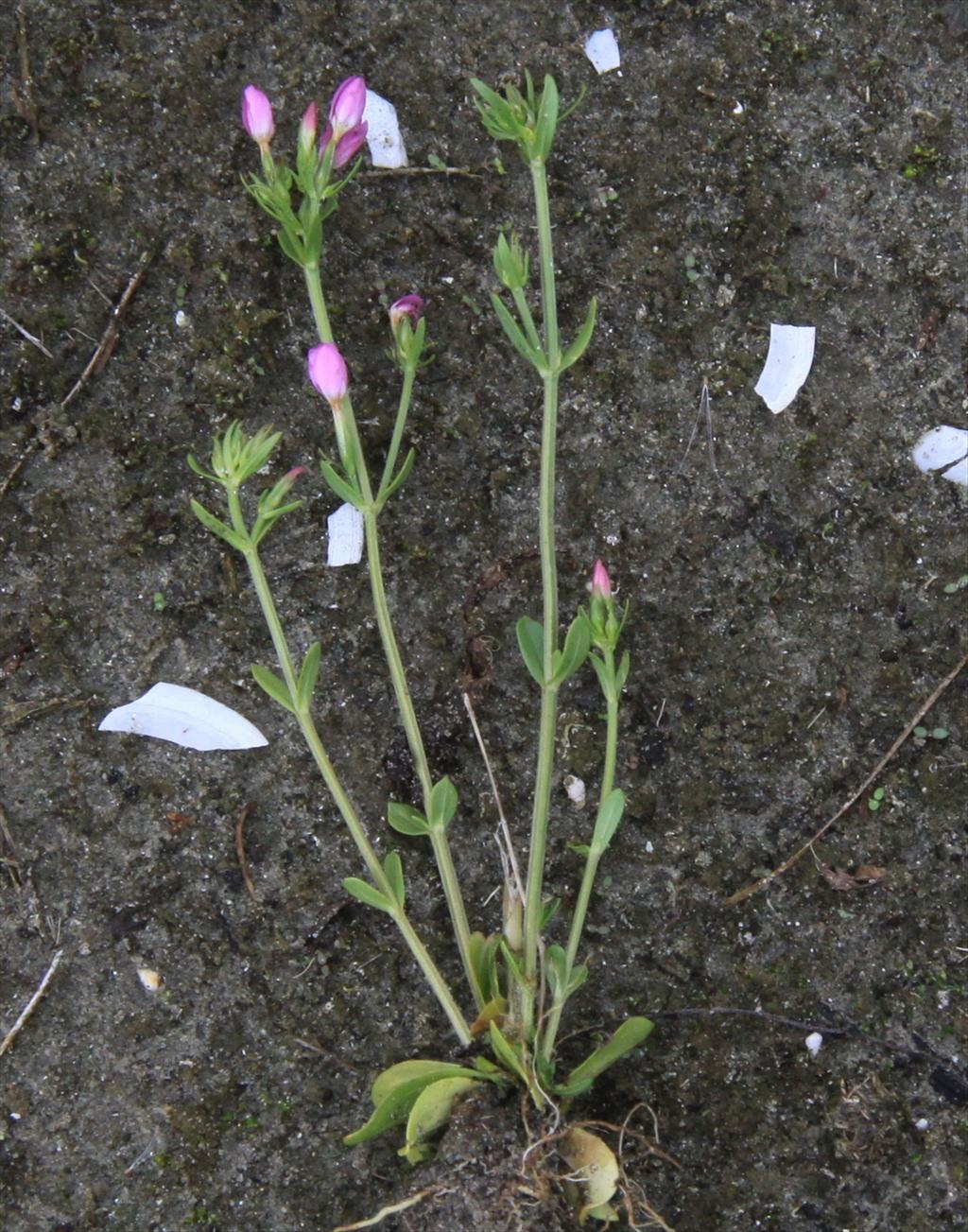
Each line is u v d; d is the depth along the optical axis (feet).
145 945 1.09
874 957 1.10
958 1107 1.09
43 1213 1.07
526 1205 1.02
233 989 1.09
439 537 1.10
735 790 1.10
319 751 1.00
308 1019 1.09
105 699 1.09
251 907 1.09
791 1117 1.09
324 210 0.99
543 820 1.01
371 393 1.10
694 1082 1.09
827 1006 1.09
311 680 0.99
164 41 1.10
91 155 1.10
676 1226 1.08
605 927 1.10
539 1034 1.03
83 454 1.10
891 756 1.10
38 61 1.10
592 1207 1.04
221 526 0.97
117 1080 1.08
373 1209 1.08
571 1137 1.04
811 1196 1.09
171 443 1.10
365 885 1.02
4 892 1.09
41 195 1.10
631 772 1.10
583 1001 1.09
